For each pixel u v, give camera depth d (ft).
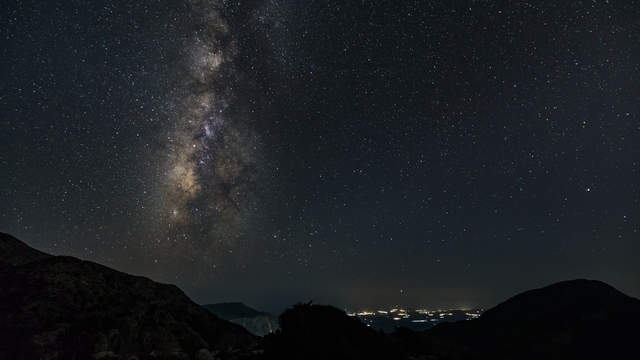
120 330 42.42
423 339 49.60
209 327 50.80
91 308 44.83
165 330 45.32
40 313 41.47
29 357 36.24
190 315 52.54
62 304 43.83
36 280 46.21
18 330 38.78
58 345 38.32
